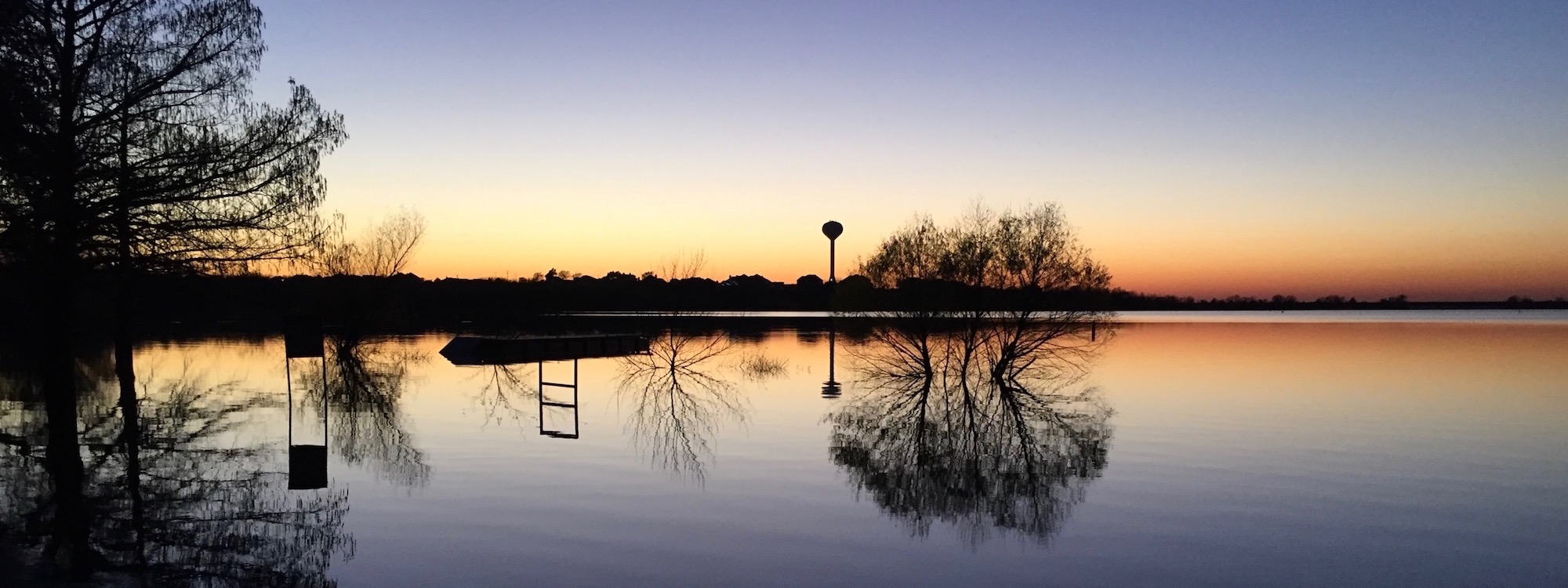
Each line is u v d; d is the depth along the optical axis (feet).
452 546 35.91
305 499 43.60
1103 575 33.24
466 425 69.72
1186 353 154.40
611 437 63.21
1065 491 46.83
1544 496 45.50
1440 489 47.16
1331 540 37.86
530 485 46.98
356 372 120.47
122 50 63.46
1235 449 59.00
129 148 62.90
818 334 223.92
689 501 43.78
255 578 31.83
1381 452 57.93
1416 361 134.00
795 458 55.62
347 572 32.50
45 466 51.75
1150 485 48.26
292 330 69.82
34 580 31.32
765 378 111.96
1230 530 39.34
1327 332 255.70
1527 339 208.03
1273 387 98.43
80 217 57.06
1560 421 71.15
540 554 34.86
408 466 52.29
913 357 108.78
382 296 147.64
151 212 63.05
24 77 51.47
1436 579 33.14
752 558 34.71
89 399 86.84
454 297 333.42
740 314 433.89
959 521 40.70
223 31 69.92
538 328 258.37
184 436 63.62
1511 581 32.89
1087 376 112.57
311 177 73.82
